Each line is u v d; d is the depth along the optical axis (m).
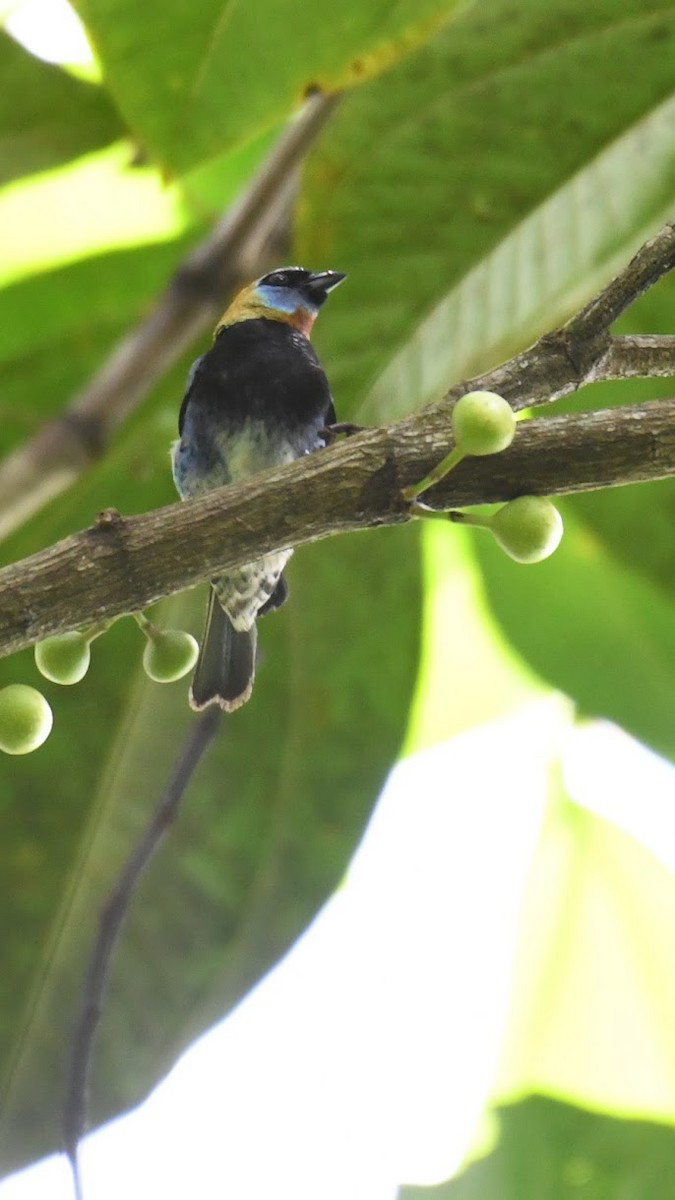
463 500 5.27
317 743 9.16
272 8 6.50
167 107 6.66
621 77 7.56
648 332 9.11
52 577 5.11
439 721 11.78
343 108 7.55
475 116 7.65
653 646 10.05
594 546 9.79
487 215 7.67
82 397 8.98
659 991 10.79
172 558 5.15
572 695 10.12
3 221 10.69
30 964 8.83
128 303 10.23
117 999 8.76
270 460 8.81
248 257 9.11
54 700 9.12
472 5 7.49
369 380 7.78
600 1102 10.70
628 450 5.20
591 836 10.96
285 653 9.22
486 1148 10.20
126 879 6.30
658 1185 9.88
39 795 9.03
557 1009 10.91
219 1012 8.78
